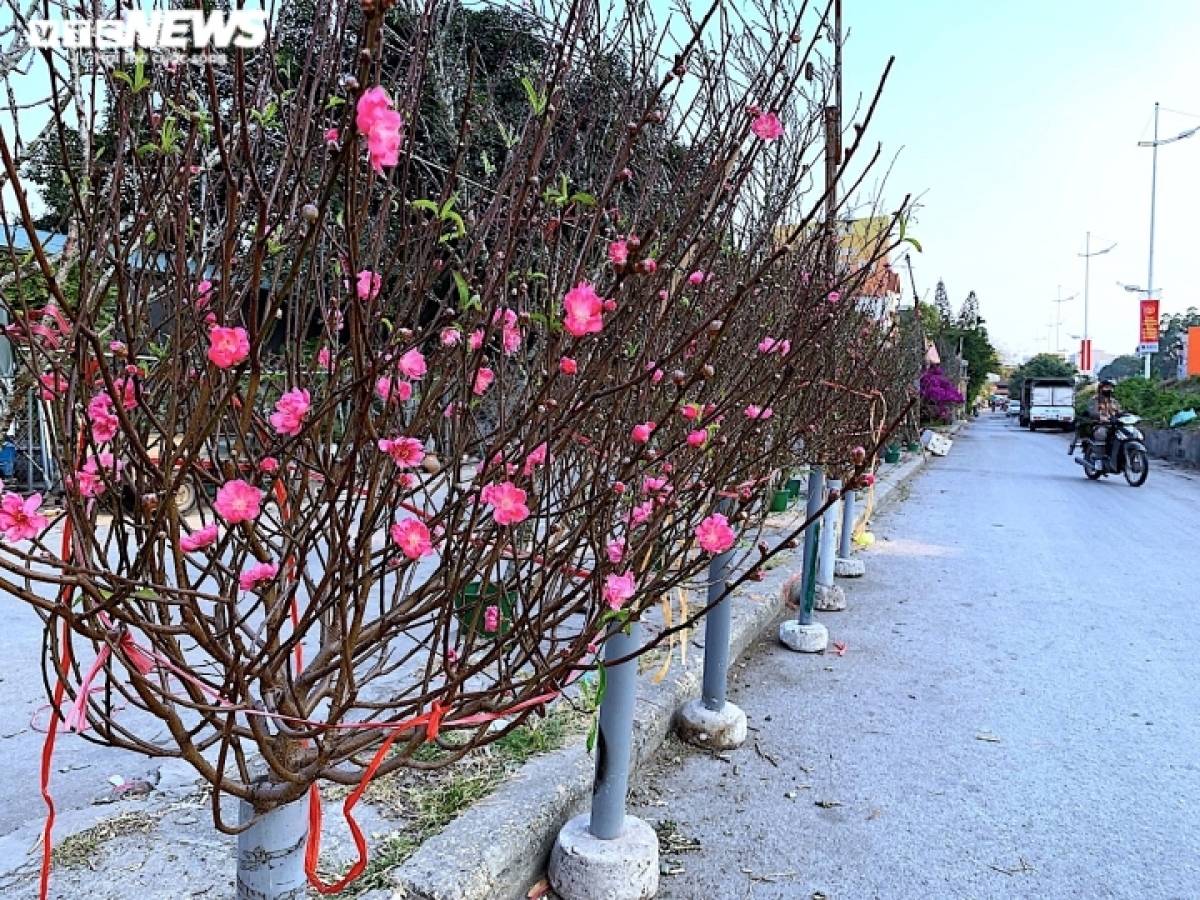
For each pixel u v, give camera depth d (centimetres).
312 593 134
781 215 284
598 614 145
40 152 175
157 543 118
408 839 202
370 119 85
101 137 155
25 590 90
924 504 952
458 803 218
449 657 128
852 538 641
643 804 256
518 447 140
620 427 172
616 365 167
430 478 158
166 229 134
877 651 411
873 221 398
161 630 108
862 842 237
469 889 183
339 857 193
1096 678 378
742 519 207
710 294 217
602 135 214
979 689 361
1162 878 223
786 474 355
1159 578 582
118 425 114
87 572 100
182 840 202
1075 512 903
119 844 200
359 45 119
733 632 382
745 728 302
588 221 190
